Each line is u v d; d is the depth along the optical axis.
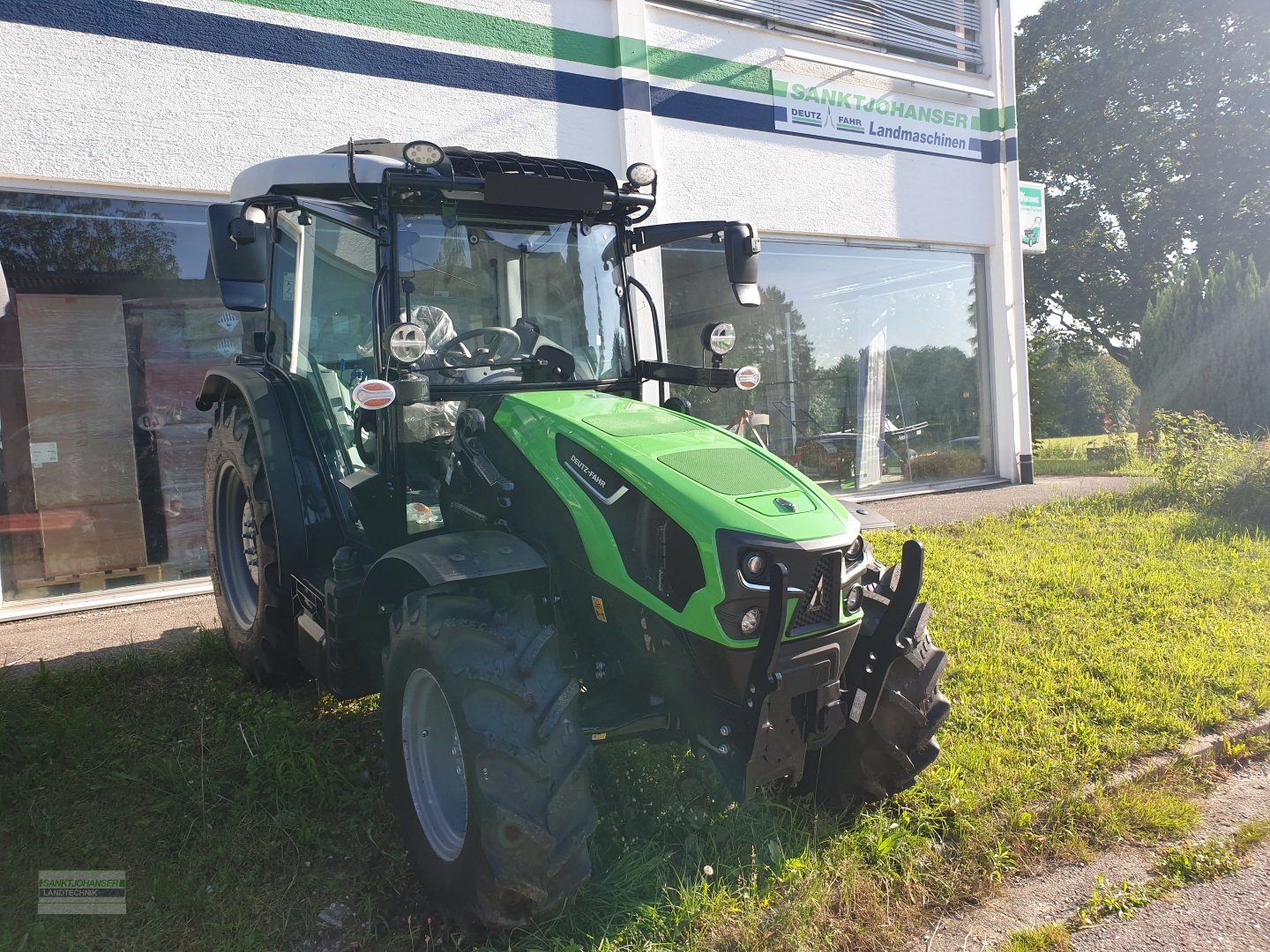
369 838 3.11
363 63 7.07
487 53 7.62
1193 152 23.08
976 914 2.86
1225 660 4.63
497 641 2.62
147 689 4.44
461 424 3.30
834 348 10.19
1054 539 7.57
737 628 2.58
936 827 3.23
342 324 3.82
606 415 3.17
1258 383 14.20
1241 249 22.89
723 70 8.95
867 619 3.13
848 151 9.91
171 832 3.13
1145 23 23.17
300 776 3.37
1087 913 2.84
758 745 2.62
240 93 6.61
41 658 4.89
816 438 10.09
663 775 3.39
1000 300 11.39
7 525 6.28
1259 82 22.28
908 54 10.62
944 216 10.81
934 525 8.40
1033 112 24.83
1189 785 3.65
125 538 6.71
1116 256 24.72
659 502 2.72
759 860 2.97
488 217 3.55
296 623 3.88
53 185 6.11
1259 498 8.09
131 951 2.56
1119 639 5.01
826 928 2.71
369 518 3.56
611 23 8.23
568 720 2.59
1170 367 15.23
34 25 5.91
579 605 2.96
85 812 3.28
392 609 3.31
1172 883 3.01
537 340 3.62
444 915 2.68
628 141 8.27
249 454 4.23
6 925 2.65
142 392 6.71
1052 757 3.70
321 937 2.65
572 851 2.48
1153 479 10.70
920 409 11.02
